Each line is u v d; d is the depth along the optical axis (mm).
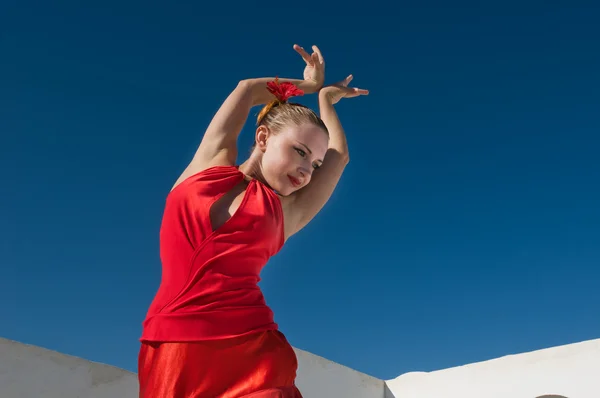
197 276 1538
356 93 2459
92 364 5430
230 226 1607
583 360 8758
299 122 1866
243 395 1436
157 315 1532
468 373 9594
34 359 5098
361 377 9430
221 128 1923
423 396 9672
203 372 1446
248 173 1904
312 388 8375
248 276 1610
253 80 2111
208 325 1473
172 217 1654
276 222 1704
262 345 1516
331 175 2104
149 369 1498
